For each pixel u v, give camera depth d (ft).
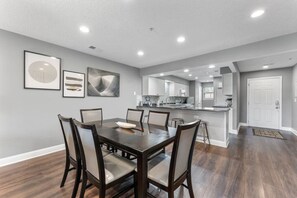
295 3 5.61
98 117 9.58
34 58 8.87
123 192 4.78
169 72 14.94
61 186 5.93
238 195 5.51
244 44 9.61
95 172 4.32
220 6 5.84
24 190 5.74
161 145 4.85
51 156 9.00
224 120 11.08
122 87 15.07
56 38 8.91
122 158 5.40
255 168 7.59
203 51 11.12
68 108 10.60
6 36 7.88
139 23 7.17
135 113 9.62
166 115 8.11
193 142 4.82
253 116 18.69
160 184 4.25
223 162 8.30
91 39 9.07
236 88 15.35
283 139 12.89
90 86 12.05
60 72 10.10
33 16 6.54
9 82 8.00
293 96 15.53
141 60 13.85
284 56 12.21
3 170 7.25
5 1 5.50
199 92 30.07
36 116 9.02
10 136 8.05
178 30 7.84
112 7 5.91
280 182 6.34
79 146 4.78
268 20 6.80
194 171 7.30
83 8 5.98
